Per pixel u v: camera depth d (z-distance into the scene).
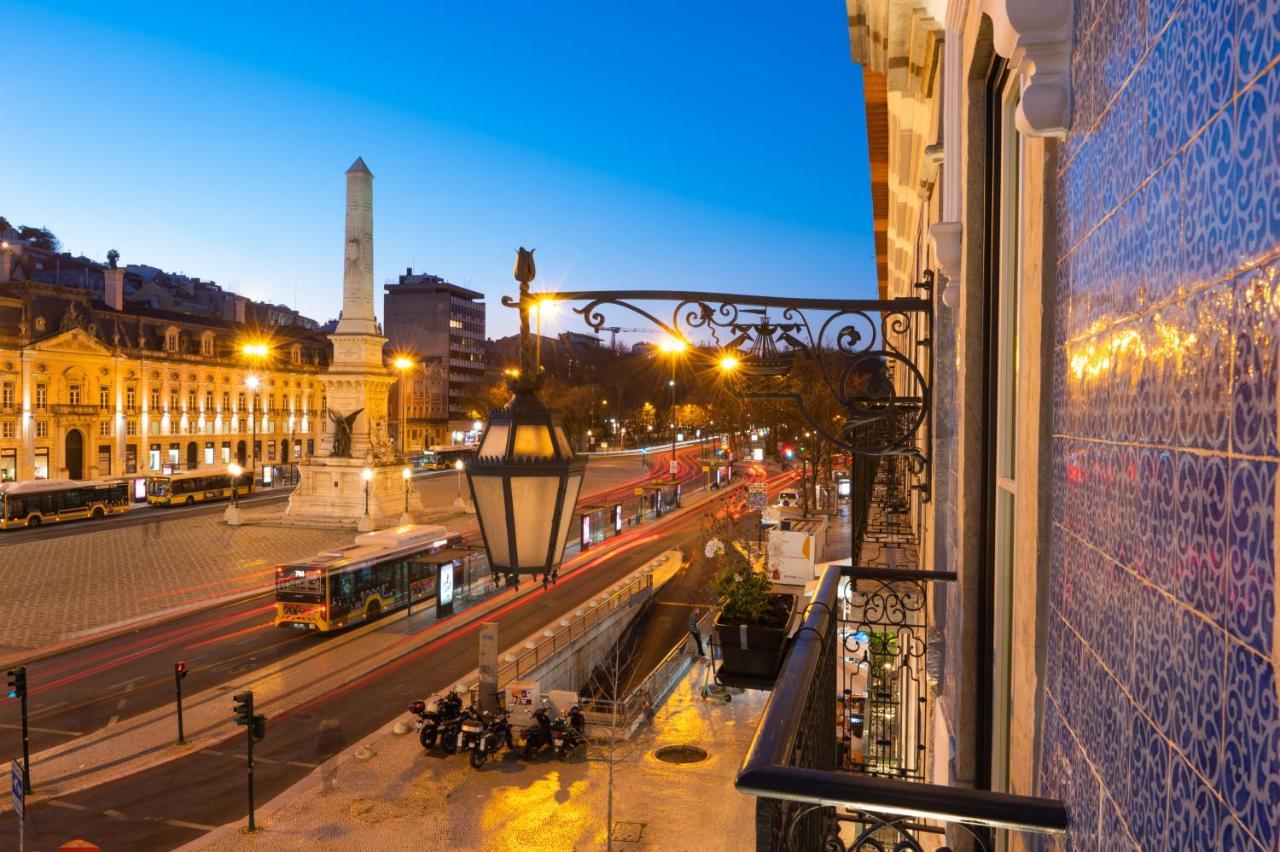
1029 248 2.62
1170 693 1.36
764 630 6.73
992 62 3.79
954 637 4.42
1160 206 1.45
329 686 24.47
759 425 80.31
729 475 85.62
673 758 19.88
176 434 82.50
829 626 3.22
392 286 137.00
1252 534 1.06
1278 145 1.00
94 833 15.69
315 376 102.19
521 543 3.97
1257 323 1.05
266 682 24.83
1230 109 1.15
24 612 31.94
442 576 33.03
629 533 55.75
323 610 29.44
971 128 3.98
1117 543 1.67
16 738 20.16
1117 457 1.69
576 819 16.61
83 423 72.50
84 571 39.41
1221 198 1.18
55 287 74.06
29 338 67.88
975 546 3.97
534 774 18.75
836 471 62.56
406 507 60.41
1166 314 1.41
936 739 5.46
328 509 57.25
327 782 17.80
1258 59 1.06
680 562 44.62
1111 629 1.71
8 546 45.44
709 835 15.99
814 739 2.58
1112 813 1.66
